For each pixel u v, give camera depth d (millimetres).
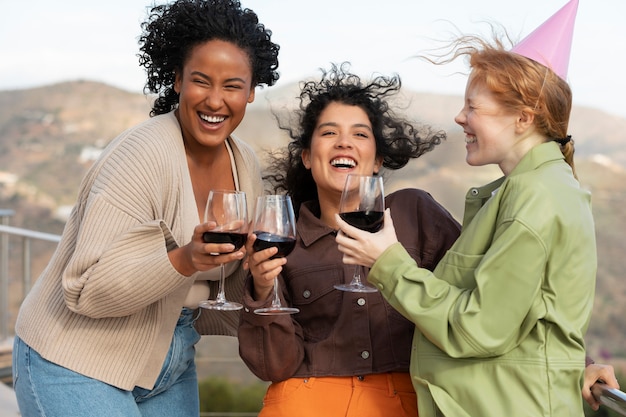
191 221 2020
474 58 1776
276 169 2381
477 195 1883
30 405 1974
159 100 2242
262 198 1825
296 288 2092
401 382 1986
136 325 1978
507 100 1740
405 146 2301
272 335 1935
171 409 2217
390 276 1720
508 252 1600
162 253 1819
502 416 1631
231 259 1753
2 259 4848
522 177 1677
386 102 2260
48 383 1935
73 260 1854
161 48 2068
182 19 1991
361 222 1809
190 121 2020
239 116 2049
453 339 1640
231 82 1997
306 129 2211
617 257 27328
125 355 1975
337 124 2141
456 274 1718
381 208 1820
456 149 22391
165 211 1984
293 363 1977
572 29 1821
